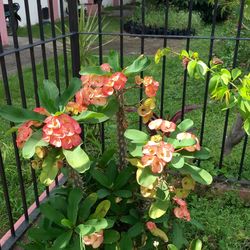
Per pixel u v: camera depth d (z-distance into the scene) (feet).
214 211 8.54
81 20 12.05
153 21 34.76
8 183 9.60
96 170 6.53
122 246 6.07
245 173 9.78
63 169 6.57
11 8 6.30
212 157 10.44
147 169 5.60
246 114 6.39
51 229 6.02
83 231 5.49
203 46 26.78
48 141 5.11
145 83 6.20
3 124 13.28
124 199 6.61
